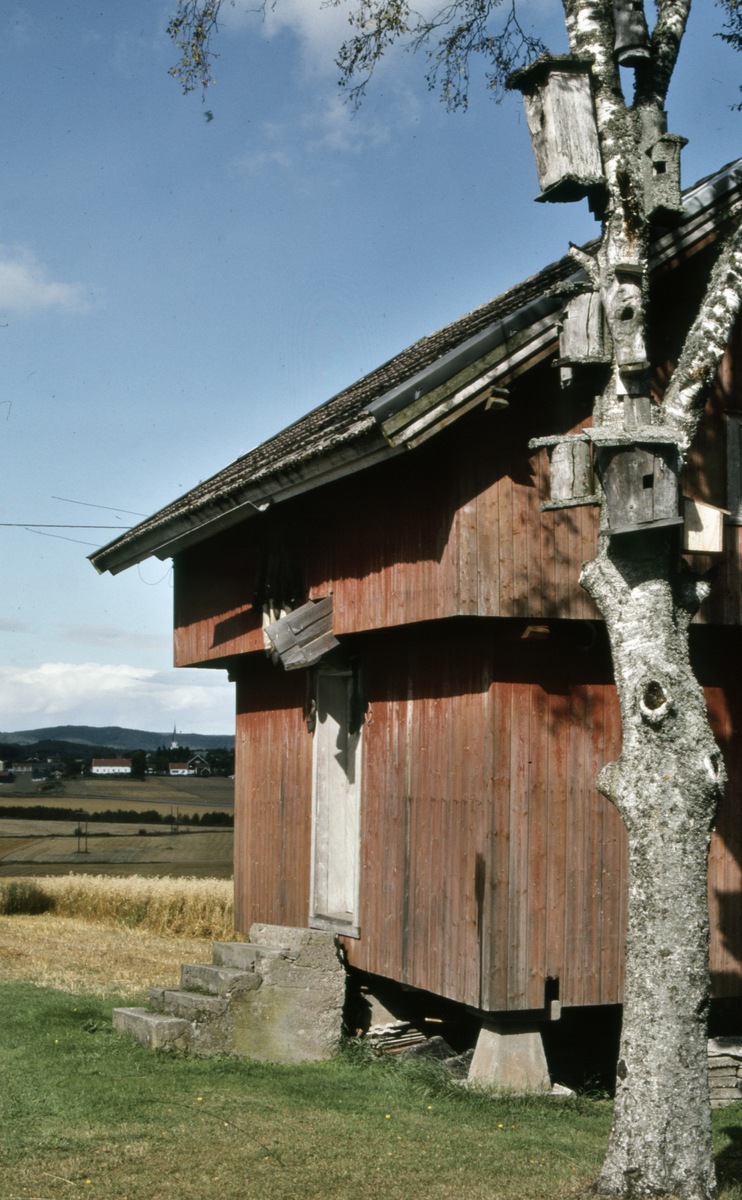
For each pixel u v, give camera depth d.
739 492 10.33
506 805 9.19
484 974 9.01
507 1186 6.22
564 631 9.60
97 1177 6.21
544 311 8.66
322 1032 9.92
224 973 9.67
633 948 6.00
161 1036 9.26
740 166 9.59
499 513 9.02
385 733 10.82
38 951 17.64
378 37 9.34
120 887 25.67
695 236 9.53
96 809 80.38
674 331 9.93
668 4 7.29
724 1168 7.02
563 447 7.22
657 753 6.07
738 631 10.66
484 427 9.04
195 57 9.47
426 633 10.23
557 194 7.03
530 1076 9.26
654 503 6.30
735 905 10.44
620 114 6.80
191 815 79.00
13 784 101.69
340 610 10.80
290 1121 7.50
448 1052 10.31
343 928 11.24
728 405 10.40
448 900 9.57
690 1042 5.83
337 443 9.10
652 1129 5.74
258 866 13.48
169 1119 7.37
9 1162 6.39
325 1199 5.99
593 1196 5.79
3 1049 9.17
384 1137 7.23
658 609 6.28
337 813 12.03
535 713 9.39
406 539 9.64
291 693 12.88
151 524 13.22
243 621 13.02
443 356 8.54
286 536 12.01
